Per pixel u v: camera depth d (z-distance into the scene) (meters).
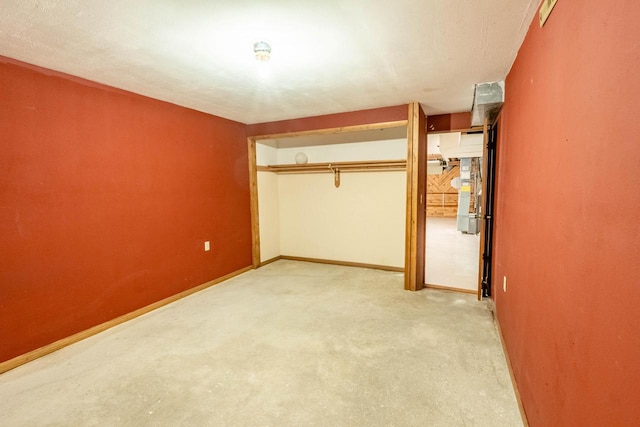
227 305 3.29
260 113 3.86
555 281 1.24
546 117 1.42
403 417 1.69
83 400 1.86
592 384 0.90
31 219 2.31
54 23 1.72
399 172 4.50
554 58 1.31
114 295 2.87
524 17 1.70
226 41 1.96
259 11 1.63
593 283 0.90
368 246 4.79
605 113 0.84
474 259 5.36
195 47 2.04
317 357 2.28
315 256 5.20
